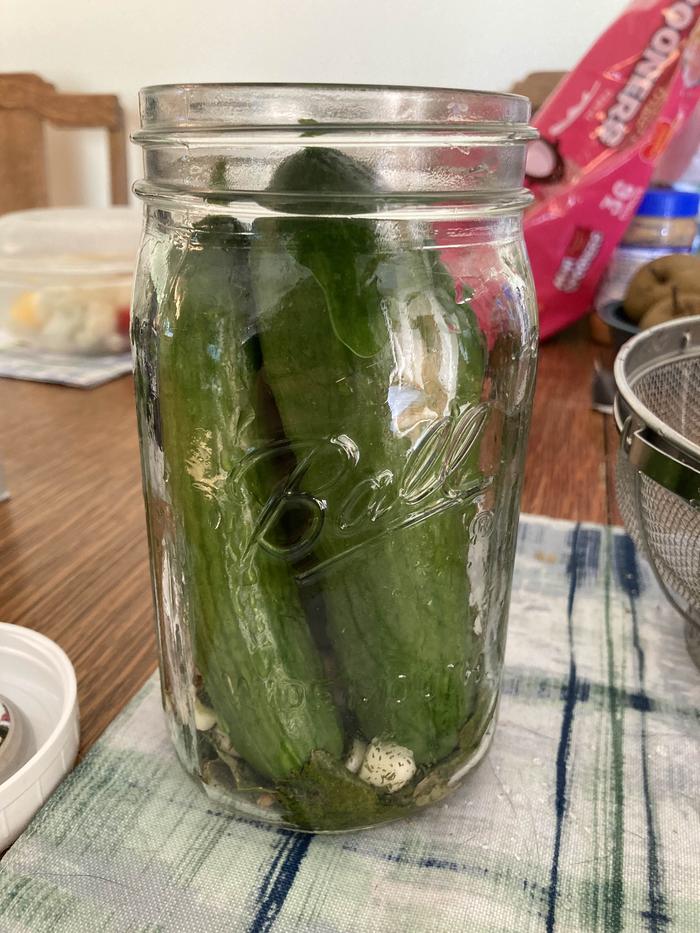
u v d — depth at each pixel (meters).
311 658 0.25
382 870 0.26
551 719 0.33
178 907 0.24
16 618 0.39
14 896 0.25
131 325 0.27
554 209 0.76
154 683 0.34
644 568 0.45
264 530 0.24
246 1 1.01
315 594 0.25
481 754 0.30
